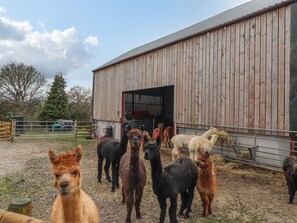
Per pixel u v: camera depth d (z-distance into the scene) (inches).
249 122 324.2
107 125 663.1
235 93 342.0
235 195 217.6
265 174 288.4
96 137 708.7
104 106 677.3
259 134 315.3
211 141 302.5
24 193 220.8
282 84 289.9
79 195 82.8
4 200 203.2
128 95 729.0
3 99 1202.0
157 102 804.0
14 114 1159.0
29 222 68.9
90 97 1364.4
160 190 146.2
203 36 391.9
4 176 277.6
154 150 141.1
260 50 314.0
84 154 426.9
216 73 369.7
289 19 284.8
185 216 169.0
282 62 290.5
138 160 160.4
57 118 1173.7
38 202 199.6
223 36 361.4
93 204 104.7
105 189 233.6
